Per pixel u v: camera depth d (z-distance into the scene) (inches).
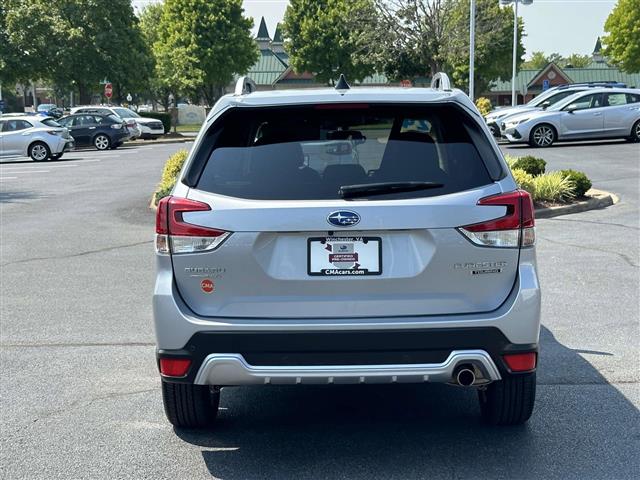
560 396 215.8
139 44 2031.3
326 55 2679.6
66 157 1254.9
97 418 207.0
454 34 1471.5
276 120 174.4
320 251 161.9
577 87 1143.6
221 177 168.1
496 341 162.4
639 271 365.1
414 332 159.8
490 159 168.4
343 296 162.4
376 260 161.9
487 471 171.0
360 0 1635.1
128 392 226.5
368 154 169.9
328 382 162.9
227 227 162.2
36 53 1893.5
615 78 3531.0
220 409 212.5
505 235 164.1
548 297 323.0
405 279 161.9
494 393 184.1
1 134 1171.3
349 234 161.5
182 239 164.6
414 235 162.2
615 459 176.2
